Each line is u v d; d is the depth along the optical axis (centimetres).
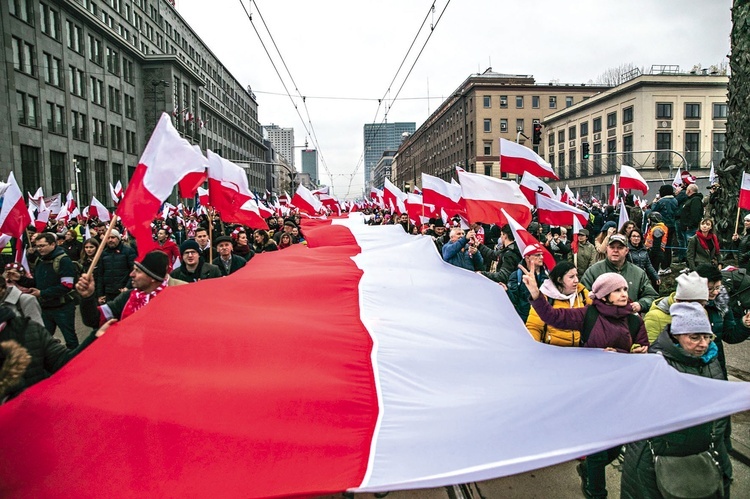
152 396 285
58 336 952
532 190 808
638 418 277
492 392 320
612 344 388
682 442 303
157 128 423
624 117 5041
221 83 9225
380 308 459
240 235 910
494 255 826
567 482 437
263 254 735
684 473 299
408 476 243
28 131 3822
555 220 773
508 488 429
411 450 263
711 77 4788
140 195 408
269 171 13425
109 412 271
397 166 13762
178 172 423
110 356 312
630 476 326
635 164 4872
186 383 297
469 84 7356
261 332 361
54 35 4194
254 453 261
